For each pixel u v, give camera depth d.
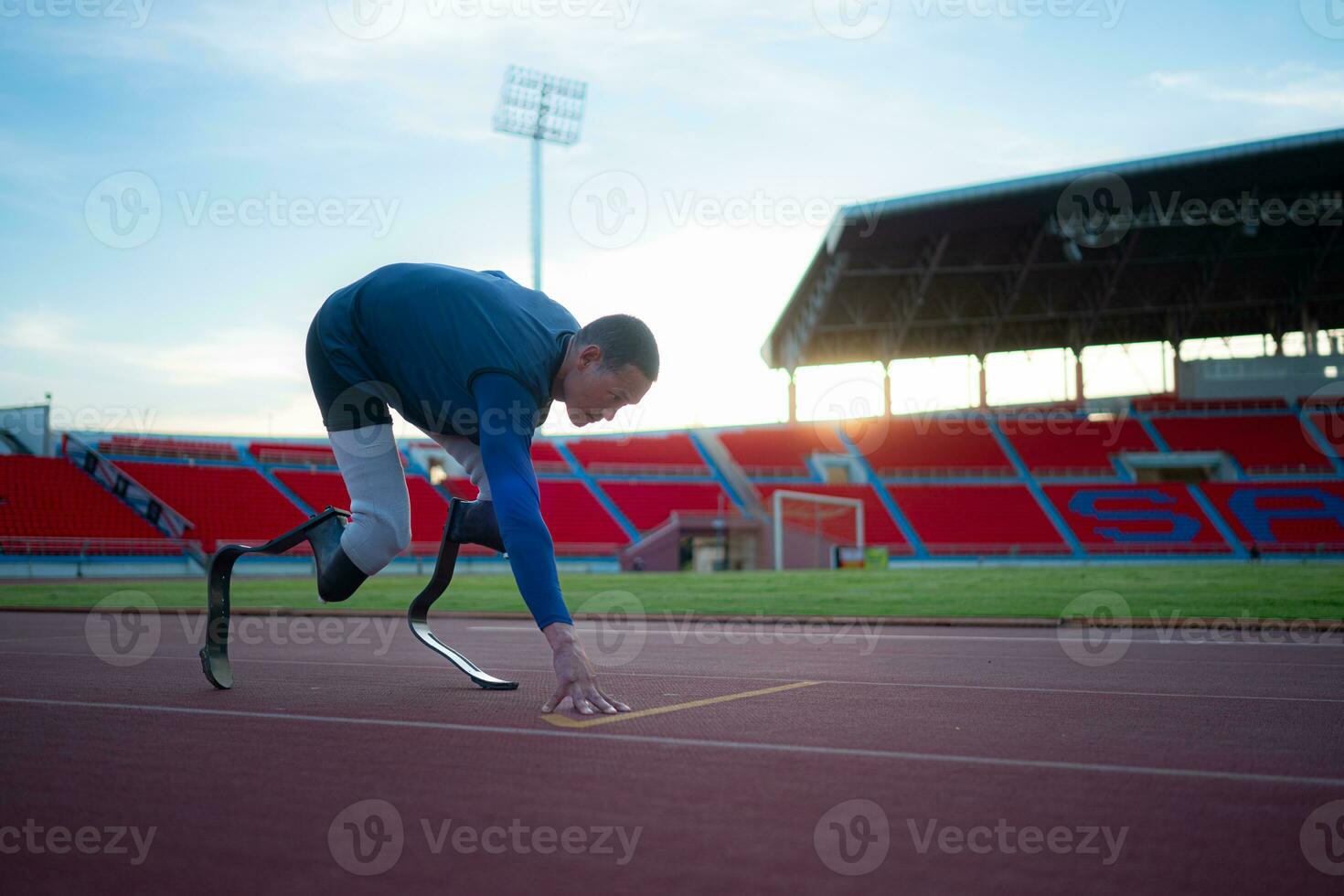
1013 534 38.50
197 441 34.25
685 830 1.84
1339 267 39.41
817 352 46.03
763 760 2.47
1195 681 4.46
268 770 2.35
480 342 3.21
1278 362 43.41
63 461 29.11
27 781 2.24
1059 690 4.05
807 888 1.55
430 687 4.12
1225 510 39.09
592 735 2.83
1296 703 3.67
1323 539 37.69
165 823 1.90
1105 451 42.88
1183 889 1.55
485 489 3.78
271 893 1.53
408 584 19.52
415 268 3.52
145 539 27.77
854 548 32.66
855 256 38.25
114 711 3.32
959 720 3.19
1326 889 1.55
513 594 15.17
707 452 42.78
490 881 1.58
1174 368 44.34
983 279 40.12
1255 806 2.04
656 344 3.34
